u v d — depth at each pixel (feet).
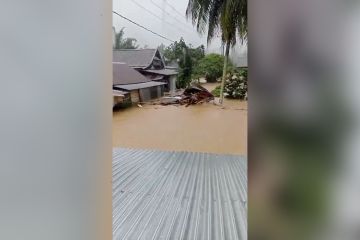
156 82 53.31
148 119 36.76
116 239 5.92
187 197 8.18
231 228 6.35
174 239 5.93
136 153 13.70
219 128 30.53
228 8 34.45
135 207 7.45
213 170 10.91
